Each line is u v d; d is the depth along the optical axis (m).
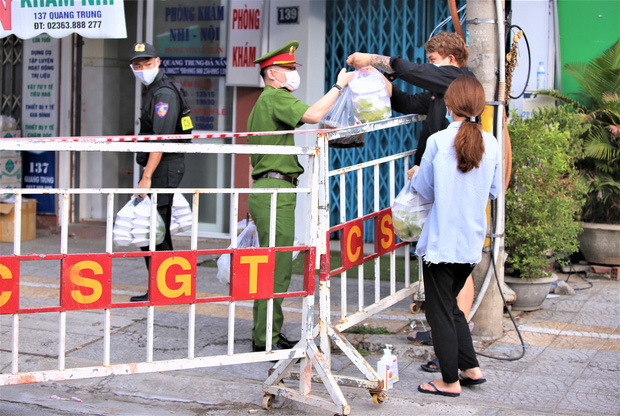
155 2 8.45
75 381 4.39
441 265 3.99
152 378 4.42
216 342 5.08
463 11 7.43
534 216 5.42
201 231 8.77
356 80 4.58
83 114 9.28
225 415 3.92
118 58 9.30
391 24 7.78
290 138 4.59
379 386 3.90
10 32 5.30
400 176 7.96
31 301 6.07
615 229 6.67
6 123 8.97
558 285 6.33
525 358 4.70
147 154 5.89
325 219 3.88
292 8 7.75
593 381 4.29
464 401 4.03
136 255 3.48
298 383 4.39
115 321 5.56
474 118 3.92
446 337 4.02
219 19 8.22
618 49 6.85
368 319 5.52
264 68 4.62
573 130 6.48
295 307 6.05
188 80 8.46
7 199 8.44
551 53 7.21
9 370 4.47
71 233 8.94
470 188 3.89
